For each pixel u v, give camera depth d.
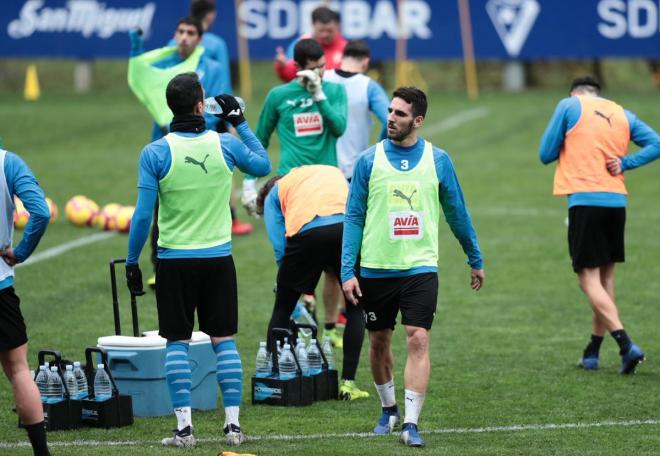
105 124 83.25
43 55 90.44
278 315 29.25
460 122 83.25
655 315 37.84
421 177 24.34
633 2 87.94
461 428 26.05
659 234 51.38
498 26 89.62
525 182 64.69
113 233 51.56
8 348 22.03
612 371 31.59
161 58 39.97
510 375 31.09
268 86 101.94
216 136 24.52
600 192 31.39
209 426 26.16
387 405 25.81
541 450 23.98
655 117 80.50
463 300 40.31
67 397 25.73
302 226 28.89
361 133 36.38
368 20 89.56
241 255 47.25
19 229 49.94
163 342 27.03
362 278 24.83
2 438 25.00
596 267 31.58
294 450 23.78
